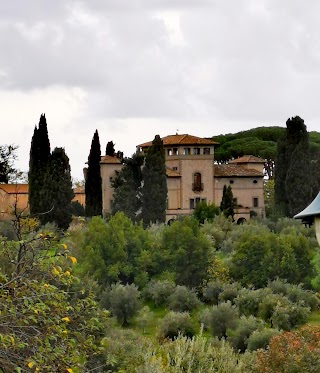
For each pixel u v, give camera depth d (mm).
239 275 71125
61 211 95562
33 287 14078
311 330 29125
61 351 14008
